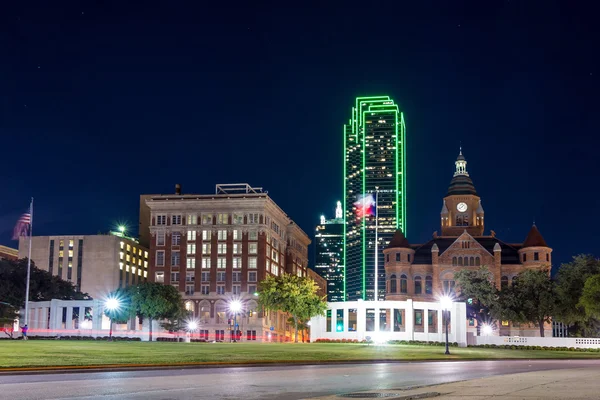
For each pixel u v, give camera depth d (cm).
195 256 16188
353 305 10969
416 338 10450
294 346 7956
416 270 17888
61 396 2358
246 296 15800
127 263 19700
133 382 2969
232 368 4247
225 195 16400
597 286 9388
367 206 11956
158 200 16500
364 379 3284
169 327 13438
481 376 3559
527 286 12838
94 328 13025
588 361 6359
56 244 19125
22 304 13975
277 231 17738
